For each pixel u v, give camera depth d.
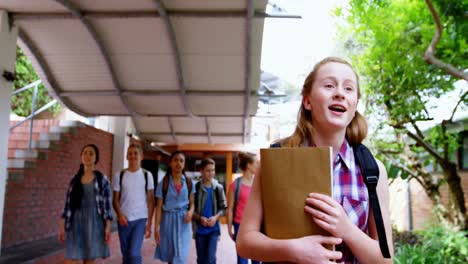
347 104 1.46
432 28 5.36
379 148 6.30
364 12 5.94
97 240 4.98
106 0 5.27
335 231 1.27
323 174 1.30
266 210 1.38
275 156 1.36
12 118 10.92
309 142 1.54
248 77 7.06
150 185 5.49
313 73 1.53
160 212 5.35
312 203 1.29
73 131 10.05
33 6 5.45
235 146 15.50
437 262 5.38
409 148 6.47
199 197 5.66
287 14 5.47
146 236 5.52
